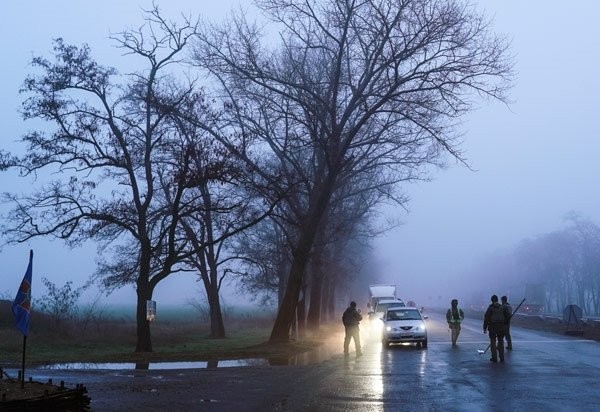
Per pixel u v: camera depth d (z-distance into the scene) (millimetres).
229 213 28203
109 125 26453
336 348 29656
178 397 14031
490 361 21344
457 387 15336
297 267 31172
